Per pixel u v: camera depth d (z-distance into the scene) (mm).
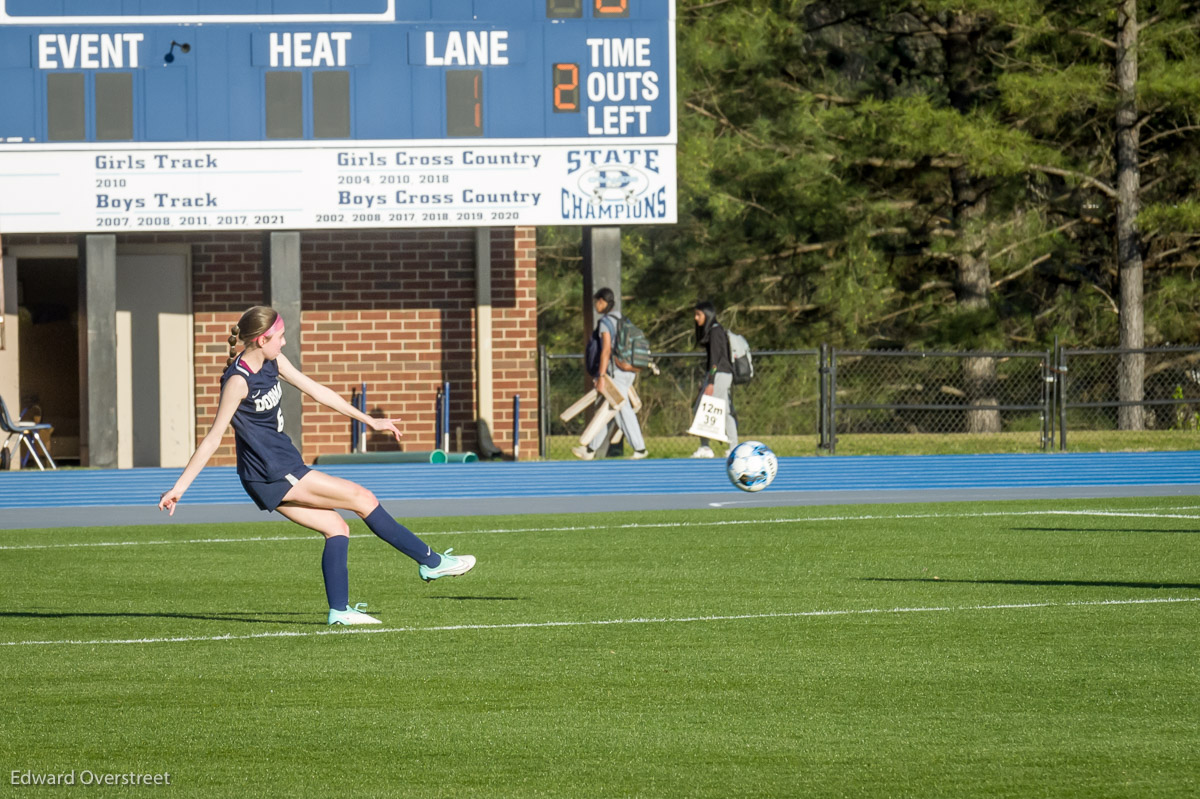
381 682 23844
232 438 85312
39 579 37812
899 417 124938
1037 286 132875
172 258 84438
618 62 75562
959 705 21891
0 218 74938
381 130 75312
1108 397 124625
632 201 75750
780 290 127812
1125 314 117750
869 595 33156
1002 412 124500
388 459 76250
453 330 85188
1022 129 120500
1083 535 45125
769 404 123438
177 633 28969
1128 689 22906
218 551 43812
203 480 67312
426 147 75312
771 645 26938
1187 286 119375
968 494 61812
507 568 38844
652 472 68562
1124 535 45000
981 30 121938
